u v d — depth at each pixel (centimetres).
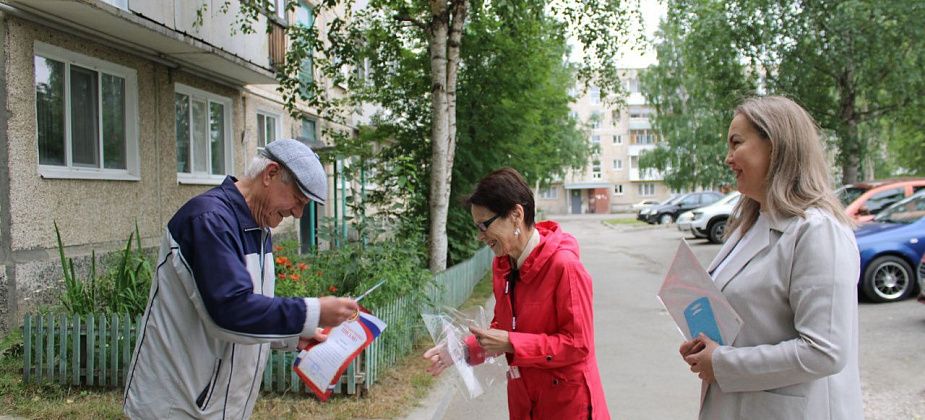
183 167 959
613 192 6406
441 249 823
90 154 762
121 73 805
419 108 993
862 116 1808
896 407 467
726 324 182
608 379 566
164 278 213
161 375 214
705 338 190
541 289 228
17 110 636
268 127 1278
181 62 909
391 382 520
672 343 701
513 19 875
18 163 636
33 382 491
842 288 165
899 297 880
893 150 3281
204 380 214
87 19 688
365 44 994
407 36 1009
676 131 3644
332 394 486
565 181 6375
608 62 1047
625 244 2075
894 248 880
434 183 820
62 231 694
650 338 727
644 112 6334
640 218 3544
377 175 912
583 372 229
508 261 245
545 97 1190
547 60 1105
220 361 217
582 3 949
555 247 228
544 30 1041
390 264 625
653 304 952
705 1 1745
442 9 800
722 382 181
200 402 214
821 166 182
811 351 164
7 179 624
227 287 198
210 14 856
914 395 491
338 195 1466
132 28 728
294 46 902
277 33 1137
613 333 755
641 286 1141
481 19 977
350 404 465
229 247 206
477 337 225
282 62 1091
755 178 188
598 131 6347
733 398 187
